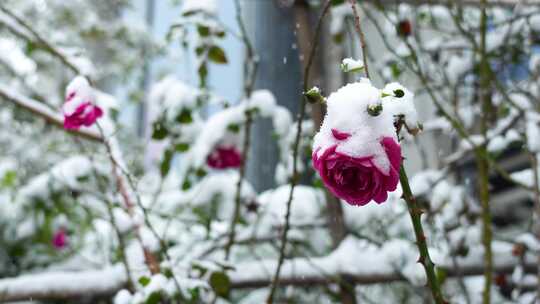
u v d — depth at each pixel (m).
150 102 1.60
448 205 1.66
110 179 1.75
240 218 1.65
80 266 1.79
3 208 1.77
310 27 1.57
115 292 1.42
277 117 1.59
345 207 1.62
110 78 3.54
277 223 1.67
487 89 1.61
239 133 1.62
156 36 3.87
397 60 1.74
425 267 0.88
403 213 1.59
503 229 2.38
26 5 2.97
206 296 1.48
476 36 1.88
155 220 1.85
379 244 1.53
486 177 1.38
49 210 1.73
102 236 1.90
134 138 2.94
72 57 1.58
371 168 0.79
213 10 1.58
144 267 1.39
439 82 2.01
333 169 0.81
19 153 2.30
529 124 1.56
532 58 1.85
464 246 1.54
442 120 1.90
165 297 1.21
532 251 1.59
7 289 1.37
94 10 3.58
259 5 2.00
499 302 1.71
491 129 1.85
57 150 2.27
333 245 1.57
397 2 1.58
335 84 1.87
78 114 1.19
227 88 2.81
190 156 1.59
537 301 1.45
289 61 1.96
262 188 1.95
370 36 2.42
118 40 3.47
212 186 1.67
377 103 0.80
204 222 1.62
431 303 1.51
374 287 1.99
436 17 1.90
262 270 1.49
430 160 2.46
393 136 0.80
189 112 1.52
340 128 0.80
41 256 1.83
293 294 1.88
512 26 1.84
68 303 1.51
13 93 1.60
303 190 1.73
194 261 1.30
